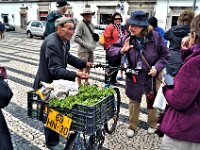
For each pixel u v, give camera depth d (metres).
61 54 2.97
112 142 3.69
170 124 2.04
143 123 4.32
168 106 2.12
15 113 4.62
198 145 2.01
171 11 19.50
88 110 2.29
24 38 20.50
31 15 29.36
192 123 1.95
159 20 20.14
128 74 3.46
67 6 5.39
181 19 4.49
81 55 5.62
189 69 1.83
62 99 2.49
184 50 1.95
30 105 2.62
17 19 31.16
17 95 5.57
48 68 2.96
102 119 2.56
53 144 3.22
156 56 3.48
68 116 2.40
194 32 1.88
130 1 21.22
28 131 3.98
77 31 5.46
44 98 2.52
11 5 31.34
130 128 3.88
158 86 3.54
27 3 29.38
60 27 2.90
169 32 4.57
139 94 3.57
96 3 23.27
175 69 4.23
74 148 2.62
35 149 3.49
